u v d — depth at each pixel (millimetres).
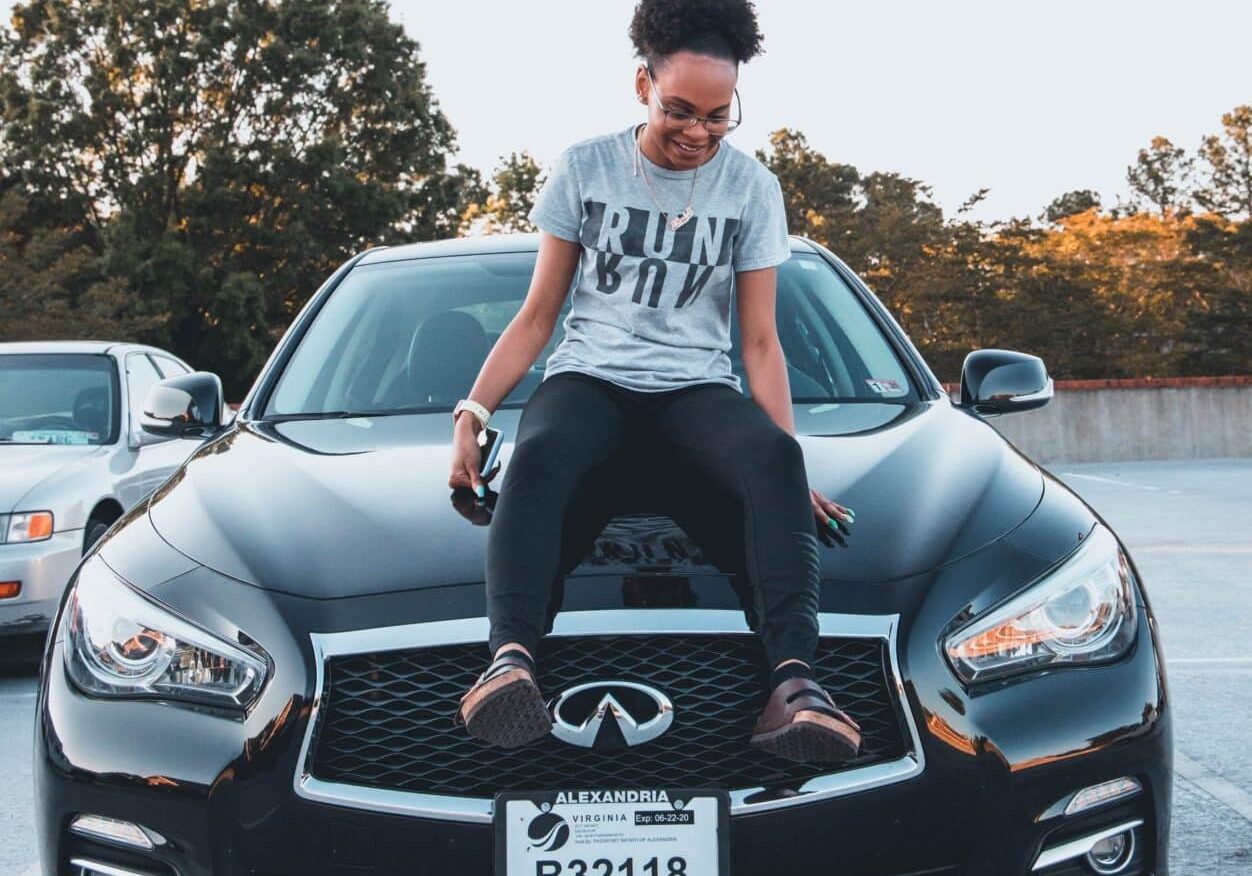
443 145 39281
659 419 2461
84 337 29938
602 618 2139
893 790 2096
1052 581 2301
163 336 34031
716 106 2375
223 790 2121
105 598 2357
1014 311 39000
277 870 2090
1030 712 2176
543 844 2041
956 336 39031
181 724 2180
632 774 2086
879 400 3291
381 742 2113
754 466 2240
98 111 36062
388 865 2061
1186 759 4293
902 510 2438
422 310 3650
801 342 3496
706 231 2518
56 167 36250
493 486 2570
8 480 6207
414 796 2076
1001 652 2209
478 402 2572
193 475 2809
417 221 38656
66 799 2225
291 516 2469
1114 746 2199
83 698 2268
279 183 36094
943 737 2129
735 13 2361
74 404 7465
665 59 2369
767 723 1986
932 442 2809
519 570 2107
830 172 49625
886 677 2158
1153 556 9695
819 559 2250
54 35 36594
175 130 36562
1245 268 43094
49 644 2447
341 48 36969
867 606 2205
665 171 2504
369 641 2158
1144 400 25297
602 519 2355
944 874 2117
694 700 2107
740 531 2307
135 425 7457
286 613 2215
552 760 2094
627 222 2508
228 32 35688
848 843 2076
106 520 6770
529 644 2055
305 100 37312
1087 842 2188
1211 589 8008
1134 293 43906
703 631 2129
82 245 35094
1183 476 19656
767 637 2080
